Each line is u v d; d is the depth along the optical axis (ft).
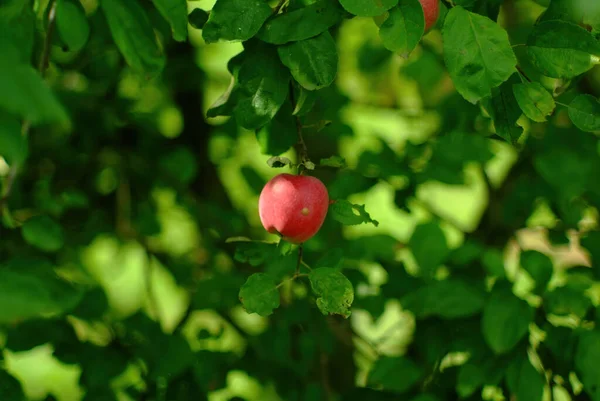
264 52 5.78
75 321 7.55
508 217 7.86
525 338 6.75
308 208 5.79
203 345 7.59
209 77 8.73
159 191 8.64
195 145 8.87
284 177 5.83
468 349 6.87
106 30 7.20
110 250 9.29
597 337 6.56
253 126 5.77
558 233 7.35
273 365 7.61
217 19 5.68
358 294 7.39
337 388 8.40
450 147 7.43
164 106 8.77
